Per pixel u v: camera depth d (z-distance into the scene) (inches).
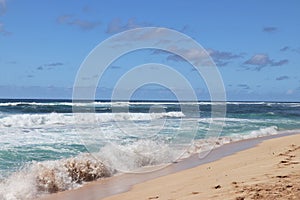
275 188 255.0
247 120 1277.1
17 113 1272.1
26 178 368.2
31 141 616.4
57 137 663.1
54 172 387.2
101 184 385.1
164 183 364.2
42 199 332.5
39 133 715.4
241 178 302.8
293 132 938.7
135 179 405.1
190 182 335.6
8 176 387.2
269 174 305.1
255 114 1726.1
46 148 557.6
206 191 277.0
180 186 323.3
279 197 235.1
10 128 790.5
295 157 411.5
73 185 380.8
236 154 542.3
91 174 407.5
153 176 418.3
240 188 266.4
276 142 658.2
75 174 398.9
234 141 715.4
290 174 296.4
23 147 560.1
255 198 237.8
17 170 417.1
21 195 339.3
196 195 270.2
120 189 358.3
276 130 945.5
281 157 420.8
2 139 629.9
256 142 696.4
